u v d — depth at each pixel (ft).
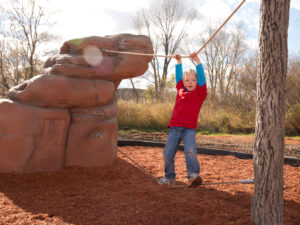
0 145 14.10
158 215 10.21
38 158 14.83
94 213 10.33
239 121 40.55
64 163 15.80
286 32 9.14
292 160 19.48
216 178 15.69
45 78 14.66
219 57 74.90
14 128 14.26
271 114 9.21
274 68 9.09
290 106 38.52
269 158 9.30
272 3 8.96
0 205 10.91
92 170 15.66
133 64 16.22
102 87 15.97
